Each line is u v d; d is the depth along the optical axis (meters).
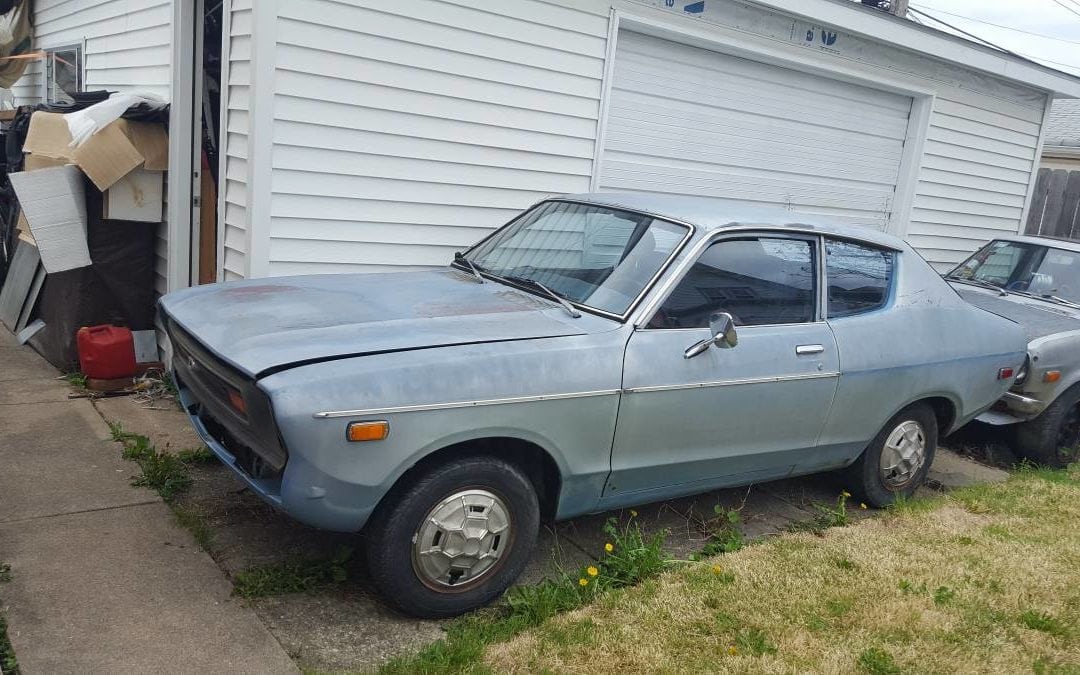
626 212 4.61
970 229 10.93
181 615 3.38
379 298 4.10
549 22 6.47
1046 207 13.73
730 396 4.16
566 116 6.77
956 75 9.84
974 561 4.43
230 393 3.42
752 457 4.44
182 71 6.31
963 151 10.34
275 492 3.33
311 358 3.27
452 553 3.49
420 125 6.00
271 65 5.29
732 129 8.12
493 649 3.32
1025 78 10.28
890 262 5.07
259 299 4.03
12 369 6.52
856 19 8.27
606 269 4.28
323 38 5.45
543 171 6.76
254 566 3.81
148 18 7.03
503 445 3.76
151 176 6.47
